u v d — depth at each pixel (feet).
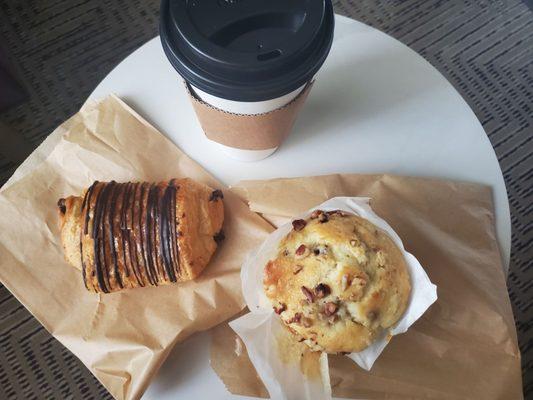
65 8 1.84
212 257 0.94
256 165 1.03
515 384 0.83
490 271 0.90
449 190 0.96
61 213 0.92
